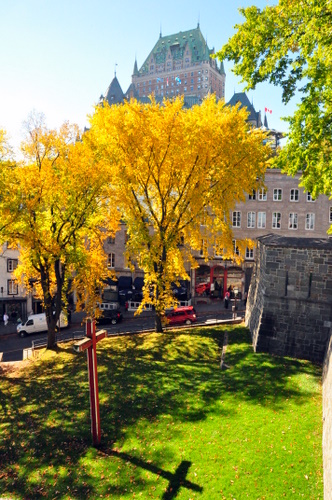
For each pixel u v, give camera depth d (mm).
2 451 14969
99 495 12117
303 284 20516
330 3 12047
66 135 23984
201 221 26250
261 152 24281
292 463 12188
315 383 17047
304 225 42500
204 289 46188
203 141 22656
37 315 37344
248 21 14422
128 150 23656
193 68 159875
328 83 12672
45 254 23453
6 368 25188
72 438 15312
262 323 21516
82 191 23922
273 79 14844
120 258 46031
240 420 14875
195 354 23234
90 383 14344
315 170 15555
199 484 11898
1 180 21406
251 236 43938
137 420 15977
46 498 12258
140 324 36062
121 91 104250
